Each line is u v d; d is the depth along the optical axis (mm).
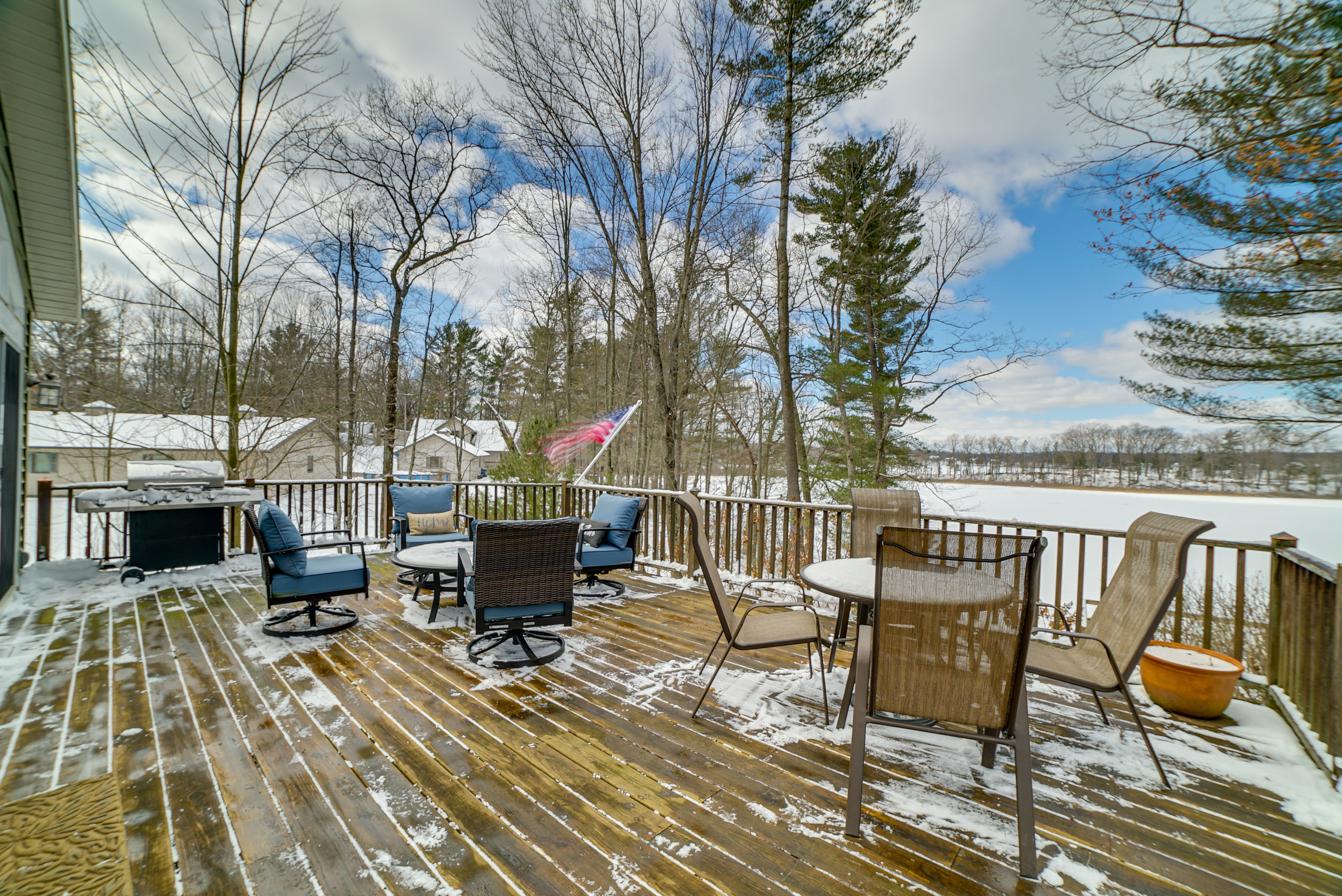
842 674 3320
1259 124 5656
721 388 15531
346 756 2330
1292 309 6484
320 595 3875
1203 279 6754
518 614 3414
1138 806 2074
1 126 4066
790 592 5086
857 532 3830
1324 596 2443
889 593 1963
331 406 13375
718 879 1682
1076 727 2707
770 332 14203
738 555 5516
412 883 1644
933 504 16578
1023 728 1849
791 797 2100
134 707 2754
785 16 9117
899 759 2389
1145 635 2209
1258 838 1901
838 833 1903
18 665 3277
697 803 2057
